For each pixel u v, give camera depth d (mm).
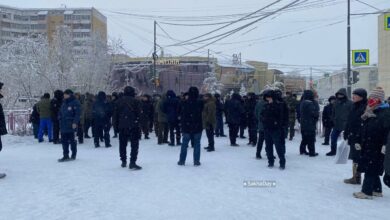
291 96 17156
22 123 18984
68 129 11750
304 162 11562
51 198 7492
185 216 6367
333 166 10883
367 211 6637
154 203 7125
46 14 76938
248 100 15516
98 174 9742
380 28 62188
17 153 13508
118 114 10516
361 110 8164
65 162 11562
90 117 17391
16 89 26312
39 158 12398
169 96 15586
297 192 7949
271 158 10695
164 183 8719
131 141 10398
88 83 29250
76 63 29656
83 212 6605
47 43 29453
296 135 19328
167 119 15859
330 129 15570
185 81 59188
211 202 7188
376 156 7359
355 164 8633
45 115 16359
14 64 26188
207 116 13828
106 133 15305
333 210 6695
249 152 13648
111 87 31438
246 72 71062
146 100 18000
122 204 7074
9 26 78062
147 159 12180
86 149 14688
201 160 11898
